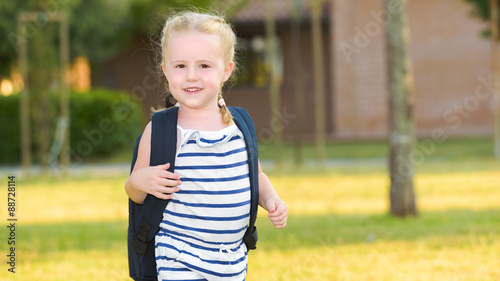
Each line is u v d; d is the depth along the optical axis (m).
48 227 7.92
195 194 2.89
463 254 5.91
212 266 2.93
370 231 7.27
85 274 5.38
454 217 8.11
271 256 5.99
